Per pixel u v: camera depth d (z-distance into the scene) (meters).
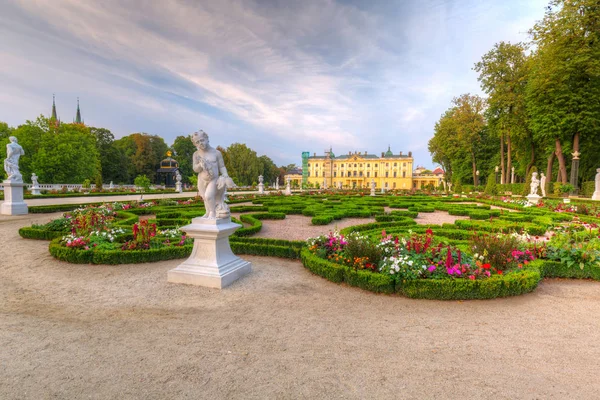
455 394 2.67
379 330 3.89
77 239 6.88
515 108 29.78
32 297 4.87
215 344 3.47
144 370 2.96
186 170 66.50
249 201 21.89
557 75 23.94
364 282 5.31
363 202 19.53
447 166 52.94
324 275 5.87
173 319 4.12
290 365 3.08
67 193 25.97
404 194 33.38
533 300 5.02
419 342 3.60
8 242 8.49
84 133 46.59
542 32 24.39
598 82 23.58
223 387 2.73
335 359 3.20
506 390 2.75
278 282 5.68
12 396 2.57
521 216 12.41
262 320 4.12
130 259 6.61
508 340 3.69
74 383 2.76
